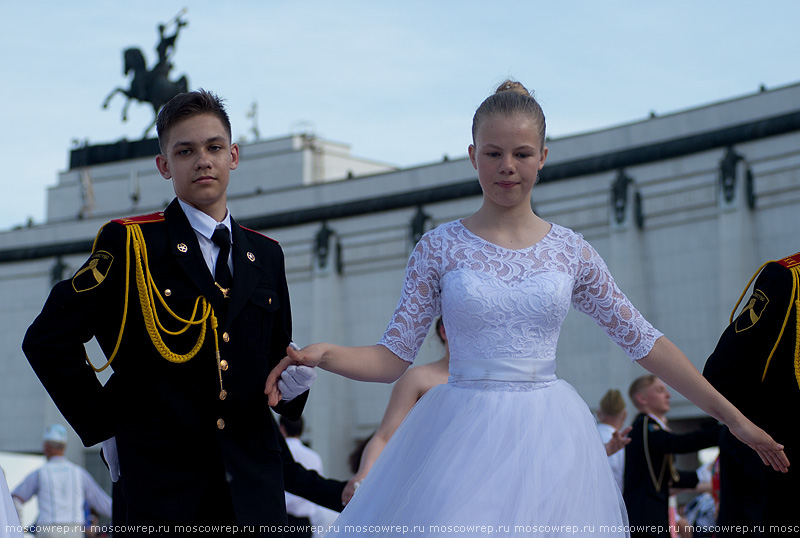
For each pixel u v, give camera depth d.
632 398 9.57
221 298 4.81
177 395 4.66
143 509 4.52
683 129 21.25
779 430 5.59
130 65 33.38
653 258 21.58
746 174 20.34
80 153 33.84
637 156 21.70
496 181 4.61
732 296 20.25
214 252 4.92
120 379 4.72
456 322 4.62
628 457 8.96
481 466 4.40
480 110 4.67
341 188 26.92
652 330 4.82
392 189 26.08
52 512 12.10
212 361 4.72
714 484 9.66
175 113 4.87
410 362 4.73
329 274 26.77
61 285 4.70
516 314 4.56
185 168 4.85
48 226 30.95
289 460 6.84
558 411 4.56
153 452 4.59
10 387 30.78
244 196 28.47
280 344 5.04
